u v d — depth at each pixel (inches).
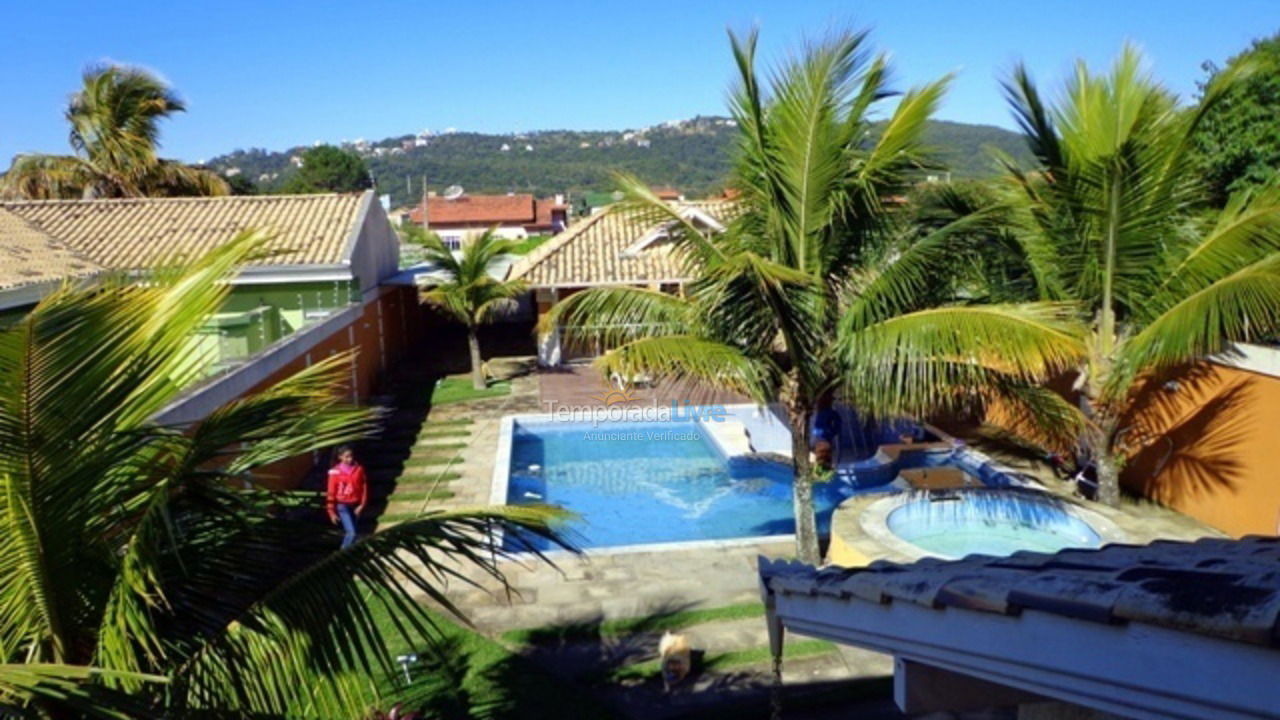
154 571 141.3
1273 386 422.6
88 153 1224.2
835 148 359.9
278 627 159.6
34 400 132.8
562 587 407.8
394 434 732.0
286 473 529.0
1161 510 501.4
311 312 709.3
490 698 305.9
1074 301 432.5
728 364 383.2
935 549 438.9
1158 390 506.0
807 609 156.5
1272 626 68.0
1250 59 397.1
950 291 402.3
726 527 572.7
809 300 370.0
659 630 362.3
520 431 776.3
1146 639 81.8
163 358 150.3
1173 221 423.5
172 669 153.9
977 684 130.3
